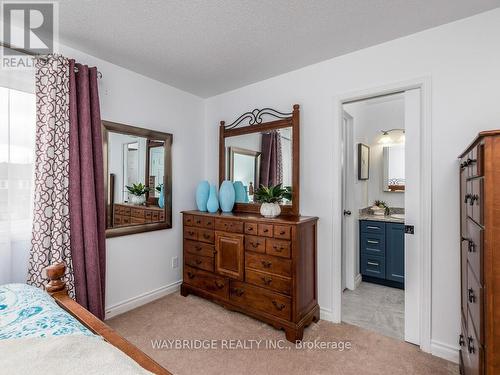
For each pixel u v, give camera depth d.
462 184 1.59
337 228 2.29
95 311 2.04
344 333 2.13
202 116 3.33
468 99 1.73
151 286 2.73
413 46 1.93
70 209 1.95
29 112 1.85
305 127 2.47
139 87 2.61
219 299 2.49
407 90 1.99
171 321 2.30
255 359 1.80
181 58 2.30
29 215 1.86
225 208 2.81
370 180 3.76
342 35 1.95
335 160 2.29
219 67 2.48
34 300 1.10
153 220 2.73
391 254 3.15
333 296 2.31
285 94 2.61
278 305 2.09
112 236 2.37
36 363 0.68
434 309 1.85
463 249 1.58
